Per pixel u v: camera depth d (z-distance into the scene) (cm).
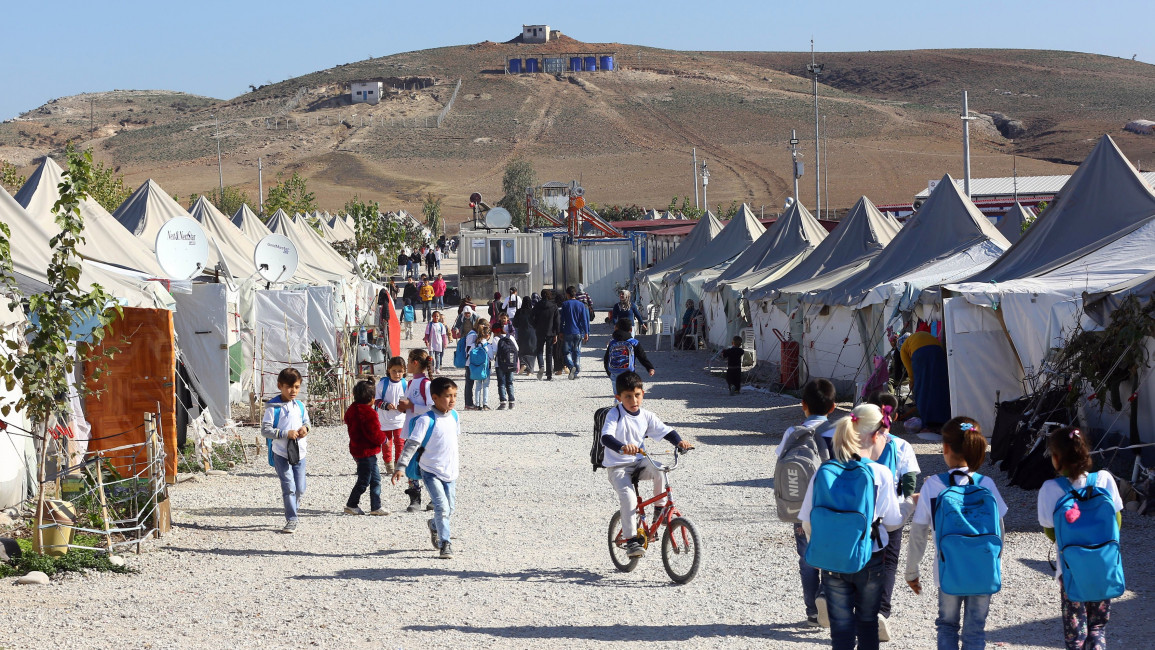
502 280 4716
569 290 2497
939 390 1547
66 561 877
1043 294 1394
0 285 1061
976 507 569
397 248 5934
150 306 1319
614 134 16500
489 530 1037
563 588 816
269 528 1052
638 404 850
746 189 12506
